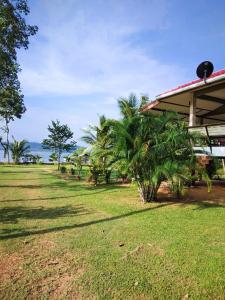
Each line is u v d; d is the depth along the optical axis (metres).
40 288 2.81
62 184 12.29
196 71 8.98
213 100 11.53
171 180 6.36
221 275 3.01
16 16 12.29
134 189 9.99
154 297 2.63
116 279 2.97
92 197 8.27
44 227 4.90
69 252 3.72
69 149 26.47
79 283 2.89
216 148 8.56
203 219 5.31
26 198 8.18
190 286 2.80
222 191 8.62
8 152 41.78
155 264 3.32
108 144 8.34
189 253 3.63
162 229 4.70
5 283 2.91
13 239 4.26
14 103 15.80
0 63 12.61
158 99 10.92
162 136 6.68
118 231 4.63
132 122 7.03
